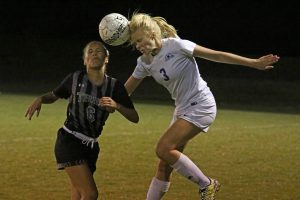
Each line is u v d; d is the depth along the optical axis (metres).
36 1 48.16
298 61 44.00
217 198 10.78
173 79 8.93
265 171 13.28
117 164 13.67
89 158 8.55
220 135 18.64
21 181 11.73
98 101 8.36
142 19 8.77
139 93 32.06
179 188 11.47
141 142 16.86
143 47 8.81
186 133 8.91
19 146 15.73
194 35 47.97
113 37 9.02
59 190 11.06
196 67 9.09
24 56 43.97
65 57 44.66
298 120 22.94
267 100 31.03
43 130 18.52
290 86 37.34
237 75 41.12
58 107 24.56
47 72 41.06
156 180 9.38
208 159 14.60
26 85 34.56
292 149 16.34
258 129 20.17
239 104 28.67
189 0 47.78
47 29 48.41
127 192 11.09
